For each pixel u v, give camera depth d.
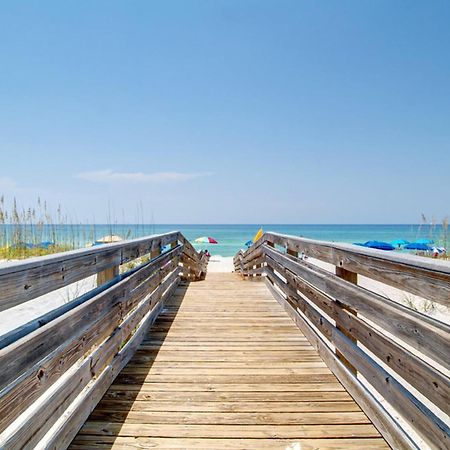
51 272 1.55
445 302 1.29
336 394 2.29
